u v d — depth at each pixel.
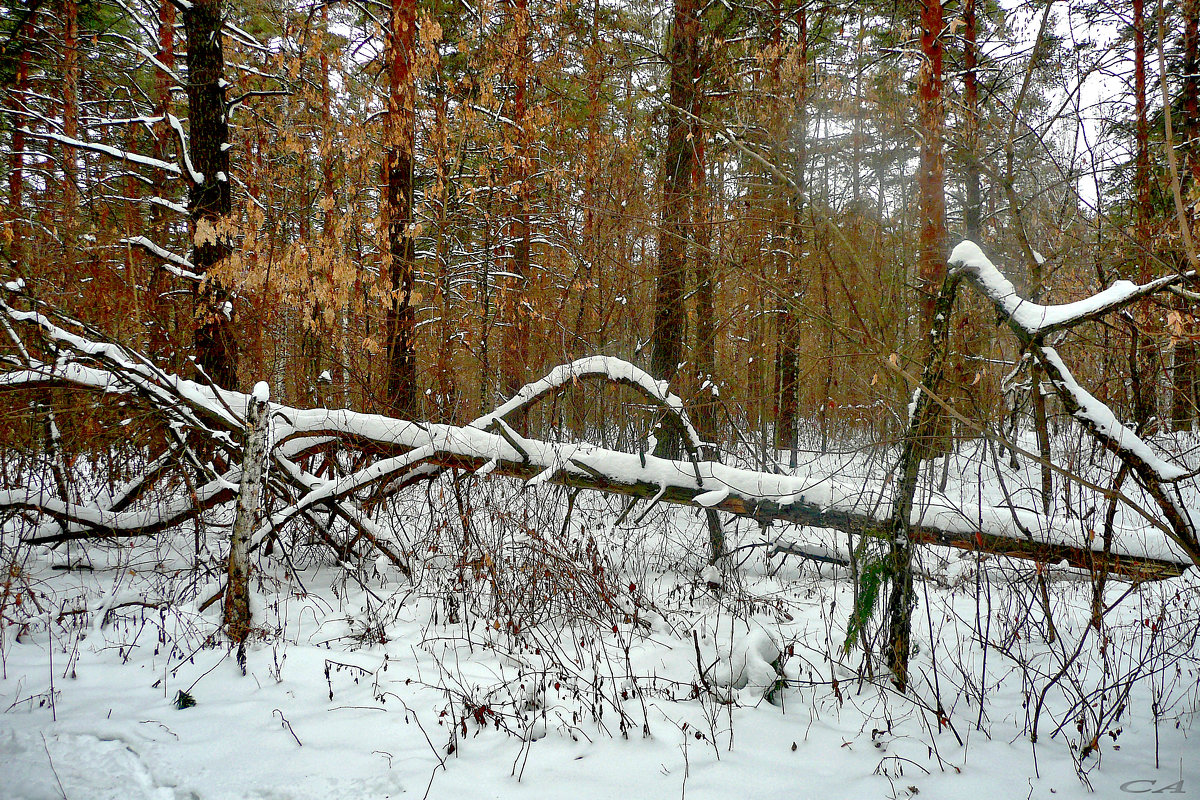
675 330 8.91
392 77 8.60
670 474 5.86
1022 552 4.84
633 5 10.47
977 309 6.25
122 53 11.63
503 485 7.63
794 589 6.30
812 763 3.35
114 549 6.35
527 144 10.46
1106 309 3.43
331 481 5.77
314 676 4.07
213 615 4.79
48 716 3.49
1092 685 4.16
